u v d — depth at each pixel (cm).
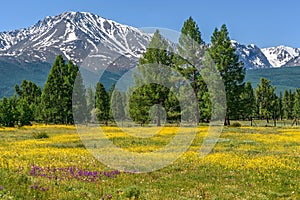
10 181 1408
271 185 1769
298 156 2653
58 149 2953
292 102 14012
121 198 1378
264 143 3572
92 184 1641
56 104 8288
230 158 2522
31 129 5906
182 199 1430
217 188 1678
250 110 9825
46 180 1585
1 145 3266
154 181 1819
